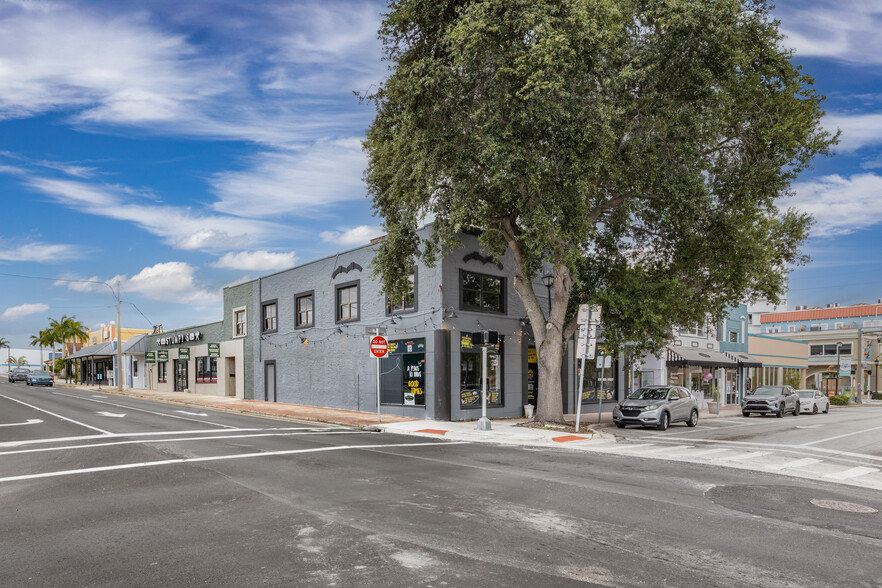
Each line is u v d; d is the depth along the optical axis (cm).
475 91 1730
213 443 1471
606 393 3025
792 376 5044
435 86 1680
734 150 2083
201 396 3812
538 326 2083
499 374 2431
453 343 2245
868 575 571
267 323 3400
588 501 861
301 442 1522
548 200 1703
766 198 2080
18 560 600
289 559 597
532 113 1616
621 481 1030
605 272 2177
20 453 1323
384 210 2144
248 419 2256
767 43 1894
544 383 2059
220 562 590
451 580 539
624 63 1750
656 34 1745
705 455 1405
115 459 1220
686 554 624
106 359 6000
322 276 2928
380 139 2061
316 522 736
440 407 2194
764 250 2170
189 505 827
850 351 6944
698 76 1755
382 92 1927
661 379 3375
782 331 8525
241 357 3588
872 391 7044
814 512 829
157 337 4872
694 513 802
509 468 1150
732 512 815
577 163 1647
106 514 780
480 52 1614
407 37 1844
